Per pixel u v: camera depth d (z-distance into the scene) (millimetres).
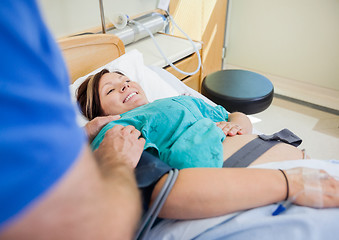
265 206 728
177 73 1795
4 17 187
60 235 260
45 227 243
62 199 243
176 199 673
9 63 192
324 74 2371
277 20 2438
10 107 191
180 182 688
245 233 693
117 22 1687
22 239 232
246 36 2691
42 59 214
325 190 703
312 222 657
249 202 692
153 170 704
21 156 195
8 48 192
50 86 222
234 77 1939
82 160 253
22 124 197
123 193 348
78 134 246
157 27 1881
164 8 1884
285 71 2588
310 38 2324
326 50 2281
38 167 204
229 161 944
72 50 1333
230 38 2805
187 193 670
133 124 999
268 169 754
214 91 1777
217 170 725
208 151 906
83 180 259
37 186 207
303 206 711
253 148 994
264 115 2330
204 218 717
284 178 727
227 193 675
